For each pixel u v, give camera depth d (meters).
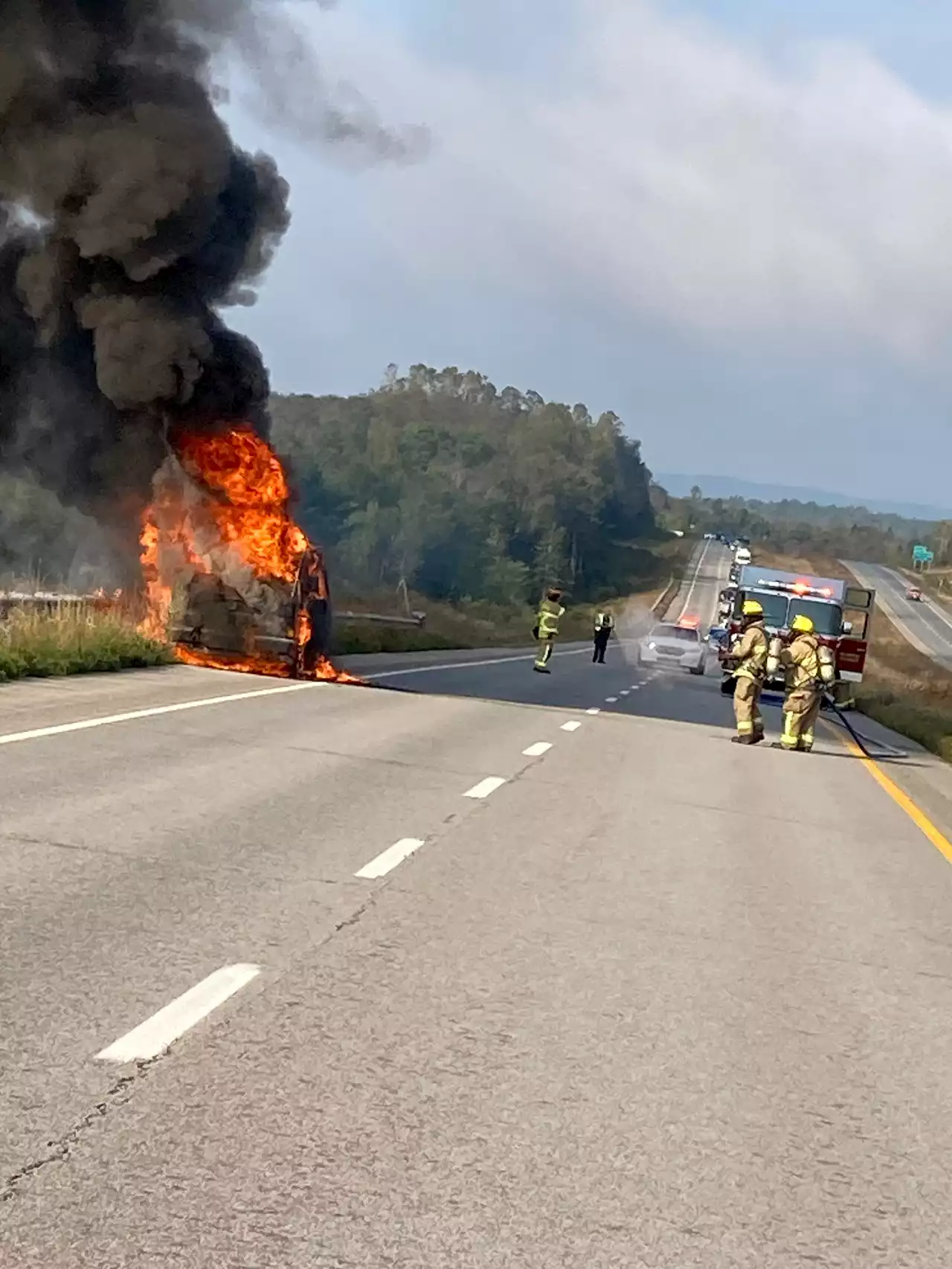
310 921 7.76
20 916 7.31
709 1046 6.25
